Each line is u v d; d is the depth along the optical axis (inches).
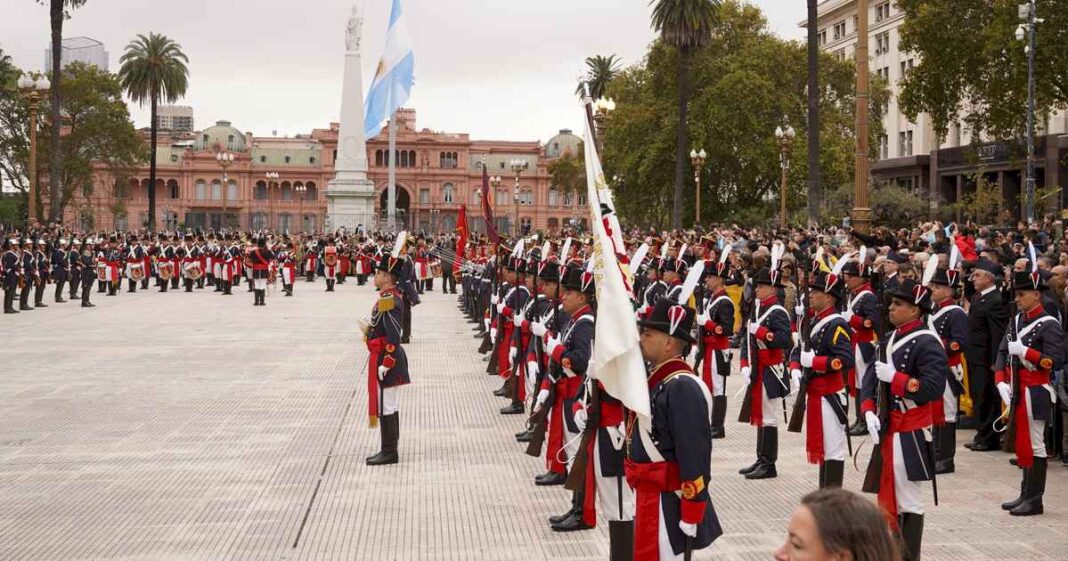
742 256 725.3
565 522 353.1
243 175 4975.4
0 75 3117.6
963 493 402.3
